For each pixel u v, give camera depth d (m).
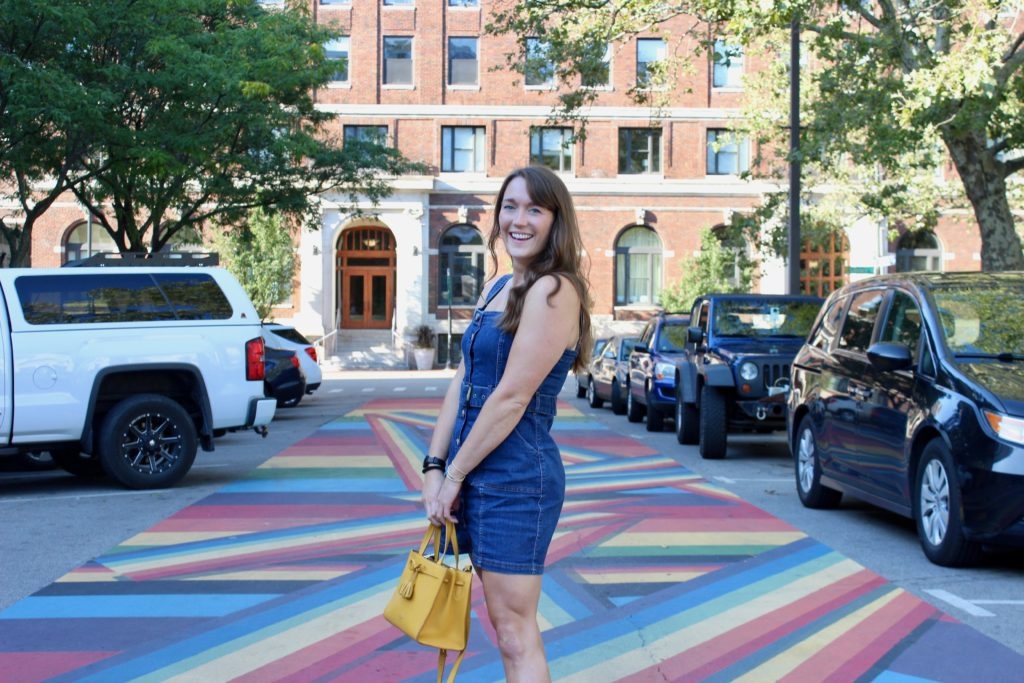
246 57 20.28
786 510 9.73
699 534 8.44
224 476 11.98
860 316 9.30
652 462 13.29
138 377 11.20
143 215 40.84
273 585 6.73
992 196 18.08
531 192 3.45
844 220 26.28
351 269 46.16
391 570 7.12
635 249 45.22
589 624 5.86
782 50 26.23
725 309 15.09
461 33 44.47
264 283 40.59
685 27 43.72
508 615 3.38
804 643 5.48
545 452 3.41
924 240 44.66
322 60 24.33
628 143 44.88
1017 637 5.61
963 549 7.09
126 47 18.53
